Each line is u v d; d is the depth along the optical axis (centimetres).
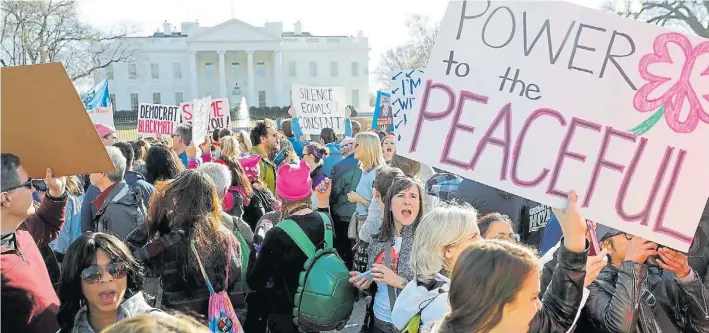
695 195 212
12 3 3469
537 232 404
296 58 7012
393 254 329
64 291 241
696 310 239
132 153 473
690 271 238
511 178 221
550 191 217
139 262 279
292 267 329
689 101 211
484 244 181
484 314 167
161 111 987
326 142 896
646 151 213
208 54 6719
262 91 6869
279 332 331
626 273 225
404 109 700
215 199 309
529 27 221
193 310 292
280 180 340
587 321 247
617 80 214
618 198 215
